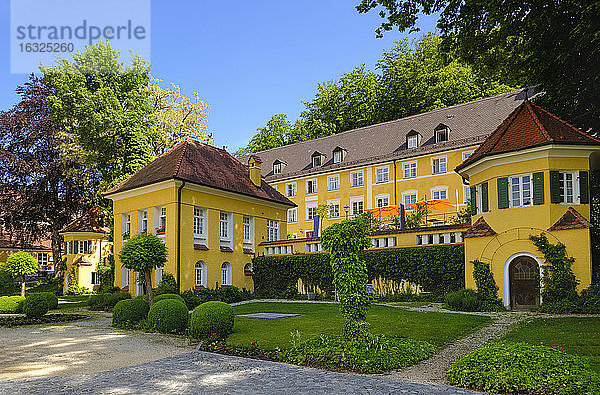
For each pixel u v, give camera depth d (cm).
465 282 2031
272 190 3419
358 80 5788
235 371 968
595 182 2077
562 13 1667
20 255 2644
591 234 1800
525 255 1825
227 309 1453
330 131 5884
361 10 1703
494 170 1942
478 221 2022
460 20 1784
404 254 2339
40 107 4106
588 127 2016
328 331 1401
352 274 1124
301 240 2867
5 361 1118
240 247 2947
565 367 800
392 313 1734
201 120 4059
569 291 1702
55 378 930
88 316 2189
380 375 916
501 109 4066
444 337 1273
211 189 2703
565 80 1928
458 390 795
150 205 2656
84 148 3459
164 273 2478
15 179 3981
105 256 4028
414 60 5312
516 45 1956
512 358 835
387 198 4481
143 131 3372
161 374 952
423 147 4278
